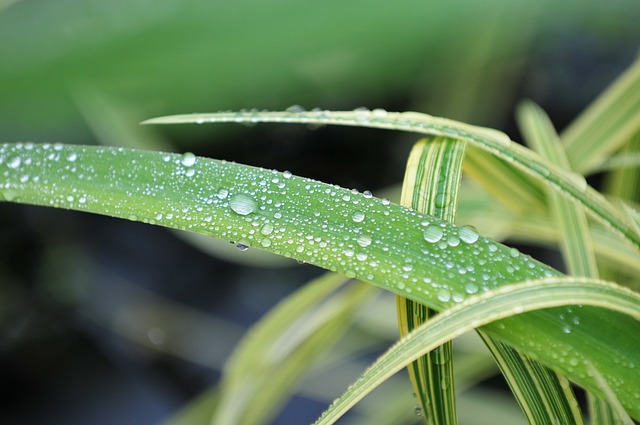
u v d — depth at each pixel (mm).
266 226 294
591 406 305
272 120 311
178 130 556
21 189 302
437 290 287
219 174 302
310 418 573
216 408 481
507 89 580
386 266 289
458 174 310
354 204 297
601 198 309
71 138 347
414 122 313
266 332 364
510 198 371
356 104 516
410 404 423
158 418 589
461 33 424
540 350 285
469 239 293
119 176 302
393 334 498
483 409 479
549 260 588
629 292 283
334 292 405
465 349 448
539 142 367
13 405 592
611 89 389
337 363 572
